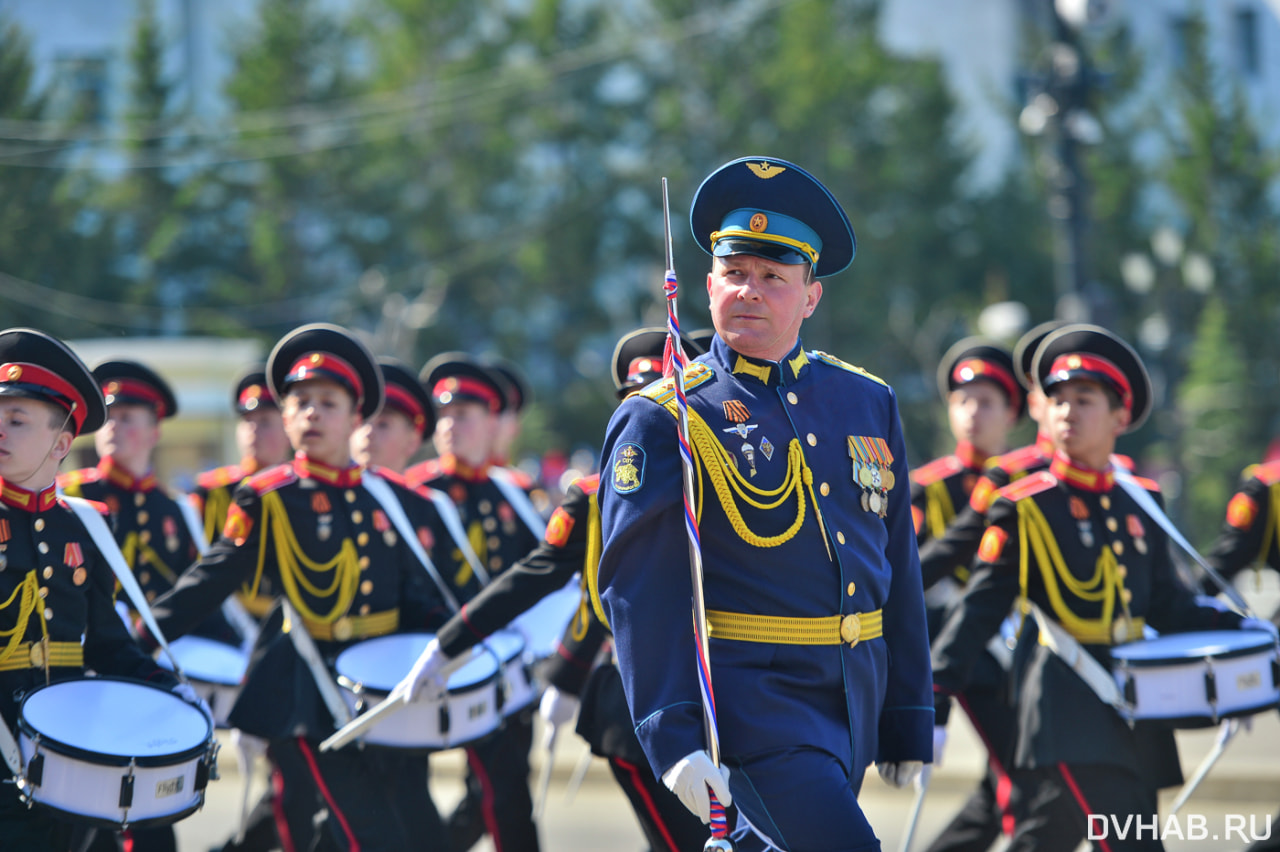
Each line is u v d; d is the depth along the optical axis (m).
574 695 16.16
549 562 14.86
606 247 125.38
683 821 14.27
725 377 11.58
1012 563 15.87
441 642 14.75
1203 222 108.19
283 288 120.12
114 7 121.19
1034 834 15.28
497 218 124.31
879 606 11.69
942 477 22.38
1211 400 100.25
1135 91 121.31
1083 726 15.05
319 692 16.16
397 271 121.94
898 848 21.58
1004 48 151.12
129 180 116.69
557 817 24.39
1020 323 72.19
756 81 120.38
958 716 29.28
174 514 22.03
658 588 10.80
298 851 15.99
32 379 14.01
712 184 11.56
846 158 118.50
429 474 22.86
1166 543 16.75
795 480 11.29
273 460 24.12
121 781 12.82
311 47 123.12
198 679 18.30
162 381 22.16
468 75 122.50
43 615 14.02
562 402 123.62
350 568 16.97
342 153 120.19
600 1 128.25
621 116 125.00
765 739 10.81
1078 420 16.14
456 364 22.89
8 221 92.25
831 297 118.38
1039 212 128.12
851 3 128.75
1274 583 41.50
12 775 13.33
